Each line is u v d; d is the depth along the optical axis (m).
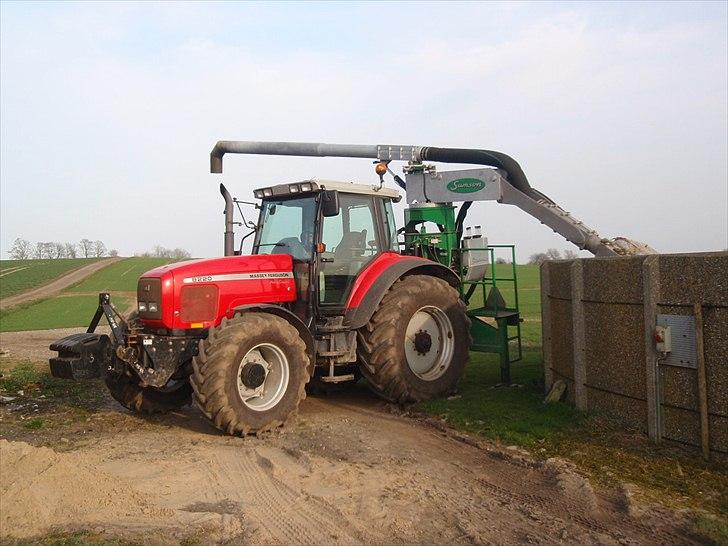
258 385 6.55
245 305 6.76
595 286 6.16
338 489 4.78
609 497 4.44
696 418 5.07
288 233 7.65
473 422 6.51
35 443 6.34
